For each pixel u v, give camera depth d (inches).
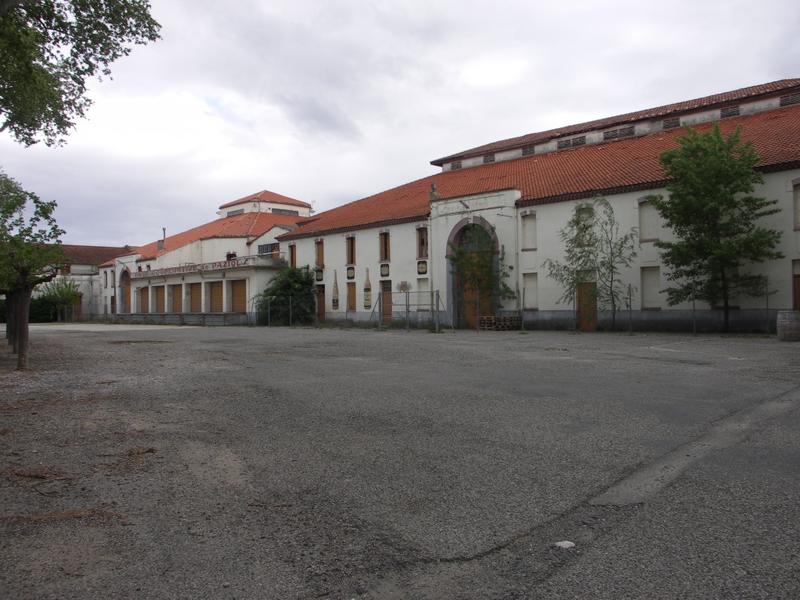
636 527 172.6
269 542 170.1
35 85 704.4
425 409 354.3
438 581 145.6
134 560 159.9
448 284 1429.6
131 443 288.4
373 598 138.6
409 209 1584.6
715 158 907.4
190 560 159.5
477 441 276.4
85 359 708.0
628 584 140.2
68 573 152.9
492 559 156.1
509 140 1795.0
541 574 147.0
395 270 1569.9
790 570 144.3
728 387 409.1
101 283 3058.6
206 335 1213.7
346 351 753.6
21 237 602.9
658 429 289.7
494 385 440.8
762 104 1234.0
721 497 193.6
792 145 989.8
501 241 1315.2
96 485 223.9
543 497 200.4
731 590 136.0
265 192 2608.3
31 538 175.0
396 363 606.2
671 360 582.9
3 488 221.1
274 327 1678.2
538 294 1258.6
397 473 231.3
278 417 343.9
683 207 927.7
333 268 1766.7
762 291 950.4
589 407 347.3
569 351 702.5
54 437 302.0
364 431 302.7
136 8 662.5
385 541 168.9
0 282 601.6
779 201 946.7
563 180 1301.7
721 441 263.9
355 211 1860.2
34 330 1683.1
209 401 402.0
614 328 1130.7
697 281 982.4
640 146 1328.7
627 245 1116.5
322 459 253.8
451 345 823.1
